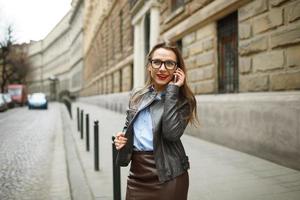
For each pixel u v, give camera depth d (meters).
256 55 8.67
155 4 17.17
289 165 7.11
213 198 5.36
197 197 5.41
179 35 13.79
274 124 7.55
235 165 7.49
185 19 13.18
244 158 8.16
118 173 4.79
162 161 2.62
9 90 50.28
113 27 32.78
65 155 10.03
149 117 2.71
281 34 7.71
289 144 7.08
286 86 7.56
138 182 2.70
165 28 15.56
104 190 5.97
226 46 10.61
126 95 25.66
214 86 11.08
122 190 5.93
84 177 6.86
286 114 7.15
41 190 6.56
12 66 63.62
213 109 10.60
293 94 7.16
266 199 5.28
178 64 2.81
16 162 9.06
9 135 14.73
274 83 7.98
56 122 21.20
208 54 11.44
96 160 7.43
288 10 7.48
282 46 7.70
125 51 26.45
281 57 7.73
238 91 9.70
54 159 9.54
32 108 38.34
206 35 11.56
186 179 2.73
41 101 38.59
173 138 2.59
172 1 14.87
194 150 9.37
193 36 12.58
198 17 11.77
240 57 9.38
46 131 16.30
